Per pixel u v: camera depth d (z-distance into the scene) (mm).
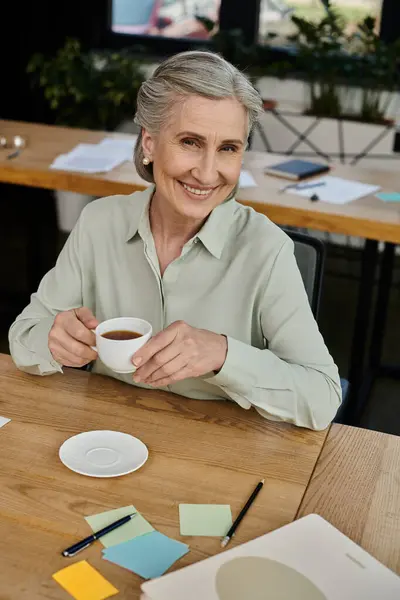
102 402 1307
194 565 883
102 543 959
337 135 4238
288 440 1226
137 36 4867
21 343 1396
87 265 1529
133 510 1025
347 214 2377
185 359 1178
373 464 1170
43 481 1078
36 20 4871
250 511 1037
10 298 3479
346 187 2666
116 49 4926
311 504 1062
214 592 843
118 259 1481
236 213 1465
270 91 4543
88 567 917
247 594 843
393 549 978
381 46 4262
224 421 1271
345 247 4371
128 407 1296
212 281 1426
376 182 2762
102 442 1172
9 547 944
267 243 1403
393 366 3113
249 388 1240
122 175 2666
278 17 4637
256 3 4637
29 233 3377
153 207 1438
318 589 860
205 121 1228
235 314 1416
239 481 1106
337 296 3881
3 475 1086
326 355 1364
